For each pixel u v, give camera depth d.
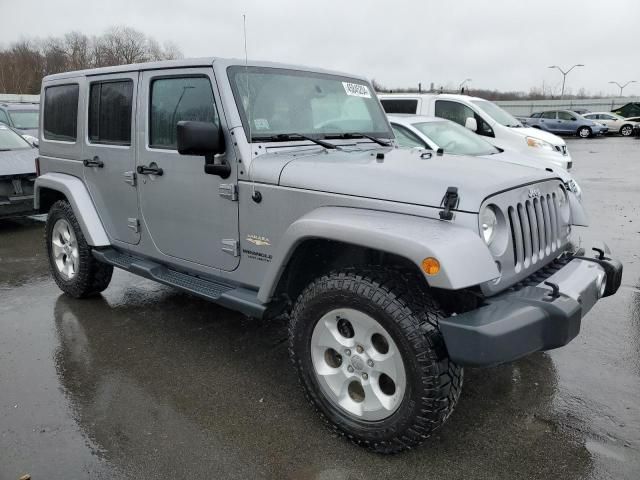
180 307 4.73
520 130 9.41
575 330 2.54
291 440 2.85
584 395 3.28
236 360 3.75
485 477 2.57
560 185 3.29
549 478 2.56
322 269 3.16
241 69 3.38
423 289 2.63
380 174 2.78
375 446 2.69
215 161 3.30
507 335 2.33
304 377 2.92
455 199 2.50
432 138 7.25
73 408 3.15
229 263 3.43
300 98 3.64
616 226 7.86
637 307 4.67
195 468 2.63
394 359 2.54
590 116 32.34
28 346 3.97
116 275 5.63
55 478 2.56
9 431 2.92
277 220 3.09
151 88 3.75
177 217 3.69
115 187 4.18
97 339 4.09
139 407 3.16
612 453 2.74
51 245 4.98
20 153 8.03
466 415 3.08
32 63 53.38
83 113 4.40
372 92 4.30
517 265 2.71
